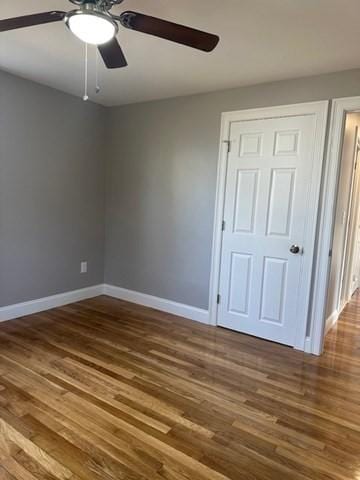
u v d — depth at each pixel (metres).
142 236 4.02
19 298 3.49
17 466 1.59
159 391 2.28
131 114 3.96
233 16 1.95
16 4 1.92
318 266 2.90
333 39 2.16
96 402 2.12
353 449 1.82
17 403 2.07
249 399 2.23
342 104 2.69
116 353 2.81
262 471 1.64
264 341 3.18
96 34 1.58
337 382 2.49
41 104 3.43
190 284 3.67
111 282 4.38
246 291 3.30
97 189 4.18
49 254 3.72
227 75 2.88
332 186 2.79
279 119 2.99
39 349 2.81
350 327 3.66
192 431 1.90
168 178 3.73
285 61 2.54
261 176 3.12
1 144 3.16
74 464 1.62
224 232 3.38
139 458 1.68
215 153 3.37
